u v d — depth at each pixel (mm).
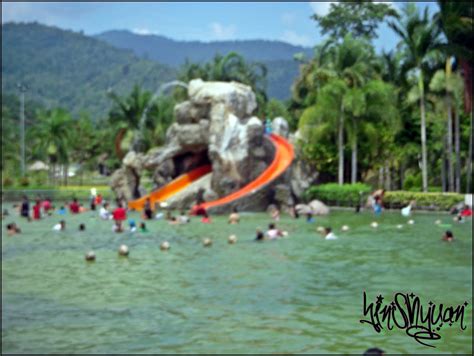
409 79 61281
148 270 22609
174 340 13352
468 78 53531
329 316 15195
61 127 103875
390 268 22453
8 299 17562
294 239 32469
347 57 63438
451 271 21656
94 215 52188
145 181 95625
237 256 26156
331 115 60062
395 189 74188
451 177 56906
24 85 101188
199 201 56719
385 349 12547
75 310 16172
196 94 60219
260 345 12914
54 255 27000
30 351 12688
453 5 52938
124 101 93750
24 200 50500
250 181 56312
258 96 87188
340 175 60219
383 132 60656
